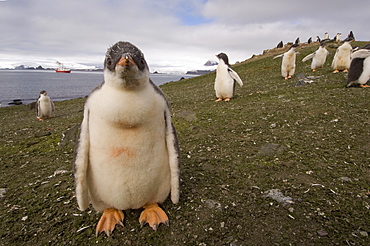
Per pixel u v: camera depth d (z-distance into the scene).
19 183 1.28
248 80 5.35
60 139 2.07
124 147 0.73
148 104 0.71
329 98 2.55
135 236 0.82
